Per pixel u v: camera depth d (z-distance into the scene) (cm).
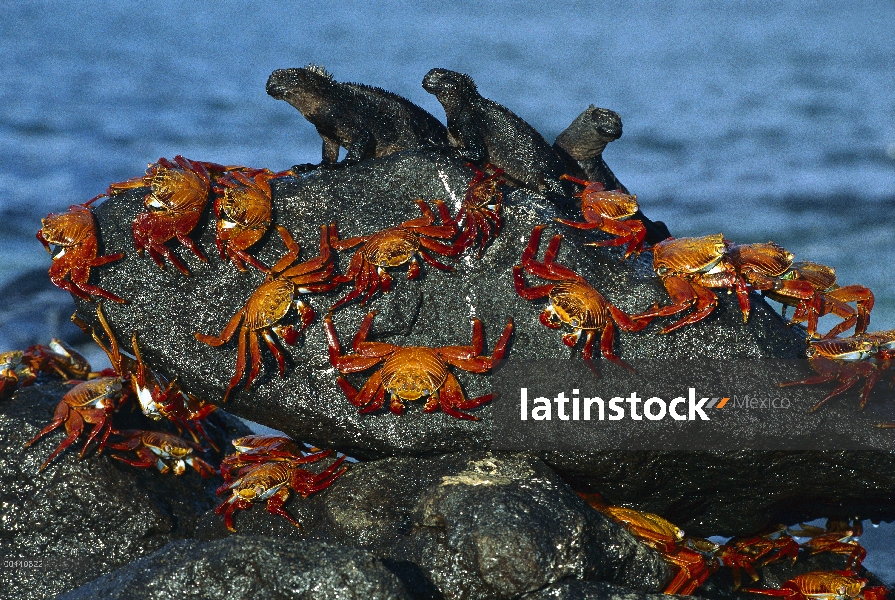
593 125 1659
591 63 11075
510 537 1195
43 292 3328
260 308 1355
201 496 1611
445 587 1216
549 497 1269
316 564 1122
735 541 1546
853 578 1447
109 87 8575
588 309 1304
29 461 1502
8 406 1552
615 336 1359
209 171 1527
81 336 3155
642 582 1300
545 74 10069
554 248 1387
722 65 11044
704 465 1384
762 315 1397
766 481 1411
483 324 1398
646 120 7494
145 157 5853
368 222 1443
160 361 1438
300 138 6544
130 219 1442
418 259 1408
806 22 16225
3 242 4131
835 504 1503
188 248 1428
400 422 1385
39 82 8650
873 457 1349
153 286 1431
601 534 1270
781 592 1473
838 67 10800
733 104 8331
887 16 17088
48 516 1500
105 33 12938
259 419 1445
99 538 1508
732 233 4406
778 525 1562
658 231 1681
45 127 6562
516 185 1595
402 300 1403
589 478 1414
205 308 1424
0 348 3017
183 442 1586
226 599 1117
